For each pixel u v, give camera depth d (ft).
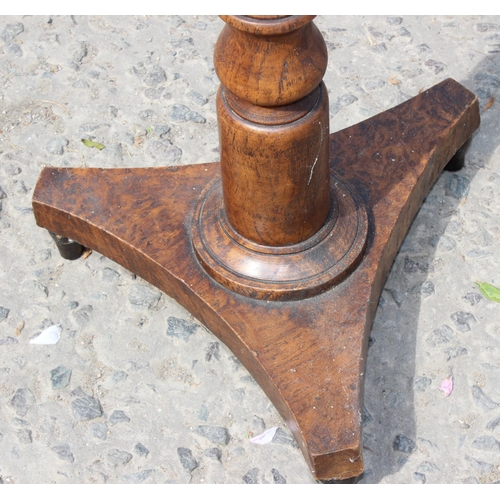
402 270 3.25
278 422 2.95
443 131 3.23
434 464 2.85
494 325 3.11
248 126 2.50
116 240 3.07
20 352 3.12
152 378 3.05
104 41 4.03
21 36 4.04
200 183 3.17
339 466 2.64
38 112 3.78
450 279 3.23
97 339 3.14
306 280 2.83
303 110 2.51
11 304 3.23
